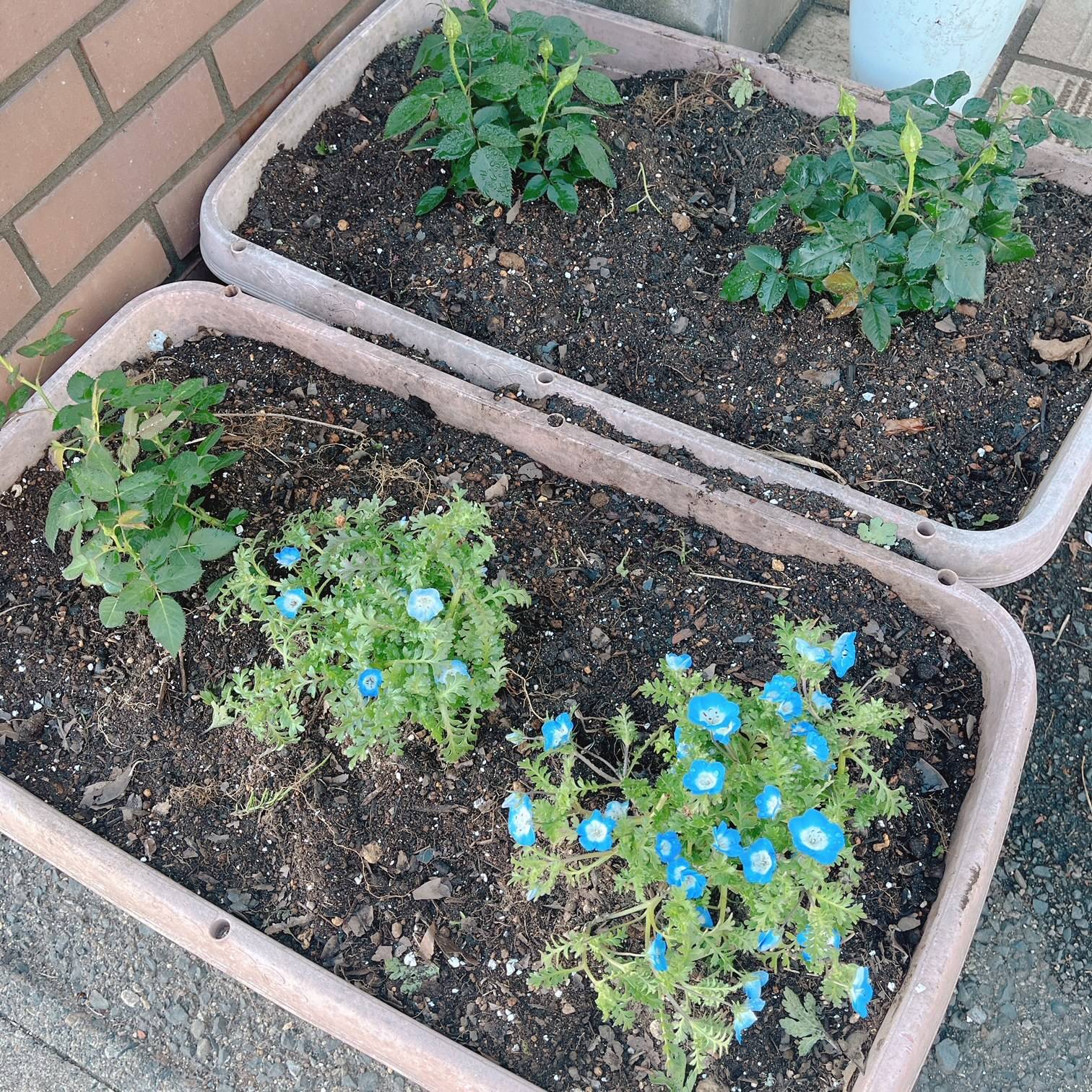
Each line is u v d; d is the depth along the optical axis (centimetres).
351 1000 60
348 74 91
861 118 89
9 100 70
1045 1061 66
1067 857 71
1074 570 79
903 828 64
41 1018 69
